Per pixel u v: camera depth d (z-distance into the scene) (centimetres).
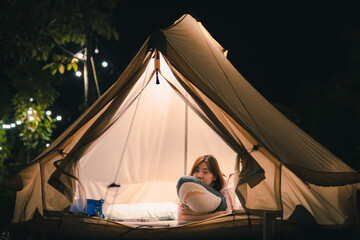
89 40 693
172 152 487
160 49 326
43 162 318
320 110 810
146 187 472
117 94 317
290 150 336
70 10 665
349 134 794
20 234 321
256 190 308
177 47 349
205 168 364
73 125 352
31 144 761
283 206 322
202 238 310
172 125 477
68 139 322
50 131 782
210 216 330
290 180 334
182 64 331
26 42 684
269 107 391
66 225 310
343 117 798
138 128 467
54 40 712
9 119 823
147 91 443
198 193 326
